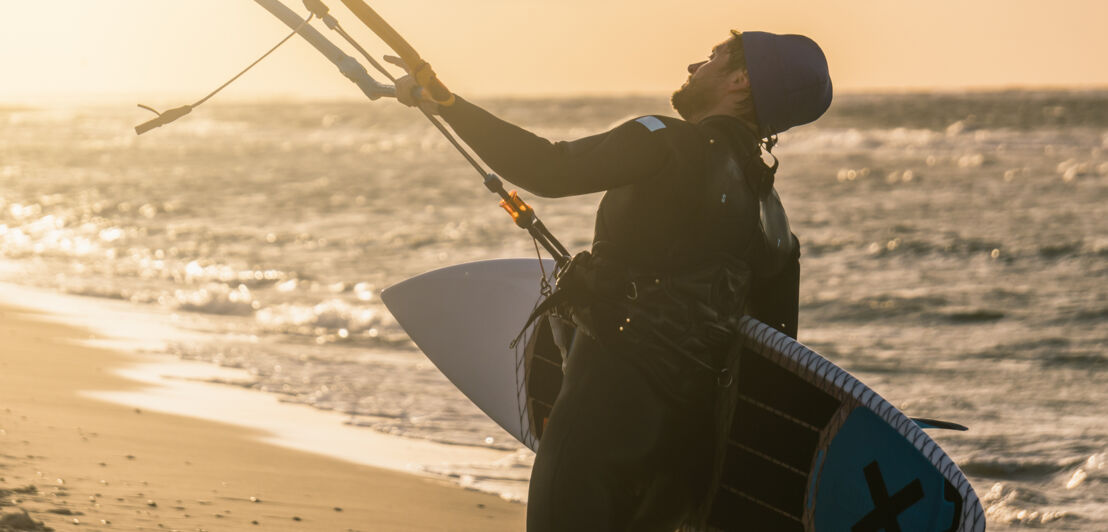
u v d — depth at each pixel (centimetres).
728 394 691
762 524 732
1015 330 4012
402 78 655
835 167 12738
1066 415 2573
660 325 662
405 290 1057
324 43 692
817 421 716
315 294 4747
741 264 685
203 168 14288
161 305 4100
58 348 2736
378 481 1666
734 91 694
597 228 691
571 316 701
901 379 3147
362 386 2616
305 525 1298
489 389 986
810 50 706
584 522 654
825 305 4625
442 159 16000
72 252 6003
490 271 1021
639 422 662
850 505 712
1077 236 6556
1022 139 15700
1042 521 1752
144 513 1201
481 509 1565
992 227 7144
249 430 1950
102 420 1800
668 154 654
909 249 6338
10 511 1108
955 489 672
